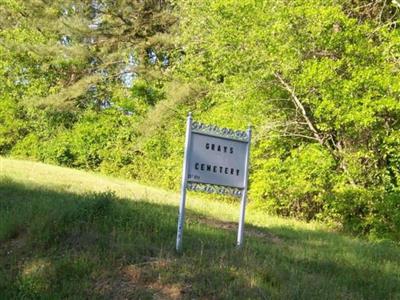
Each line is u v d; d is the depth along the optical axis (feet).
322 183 45.14
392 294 21.34
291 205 50.06
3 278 19.11
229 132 23.12
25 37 87.51
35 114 87.92
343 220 44.91
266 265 20.93
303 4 41.09
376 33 42.39
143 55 83.61
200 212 37.06
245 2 44.19
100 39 85.61
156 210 30.81
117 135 81.61
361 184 44.86
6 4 89.40
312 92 44.01
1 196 32.60
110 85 86.28
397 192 41.52
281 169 47.24
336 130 45.19
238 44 47.44
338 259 25.61
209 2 54.39
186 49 63.57
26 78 89.61
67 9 87.56
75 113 87.15
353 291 20.88
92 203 25.43
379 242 37.24
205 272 19.33
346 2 45.60
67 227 23.29
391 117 42.75
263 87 48.70
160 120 73.56
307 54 43.45
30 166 60.23
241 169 23.53
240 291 18.25
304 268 22.88
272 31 42.57
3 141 88.74
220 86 58.49
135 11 83.76
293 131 49.49
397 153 41.70
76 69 89.56
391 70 39.55
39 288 18.26
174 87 72.49
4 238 23.34
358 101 39.47
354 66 40.60
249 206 49.93
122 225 24.44
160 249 21.48
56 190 37.81
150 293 17.97
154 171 75.56
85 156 83.30
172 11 82.38
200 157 22.26
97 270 19.33
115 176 78.89
